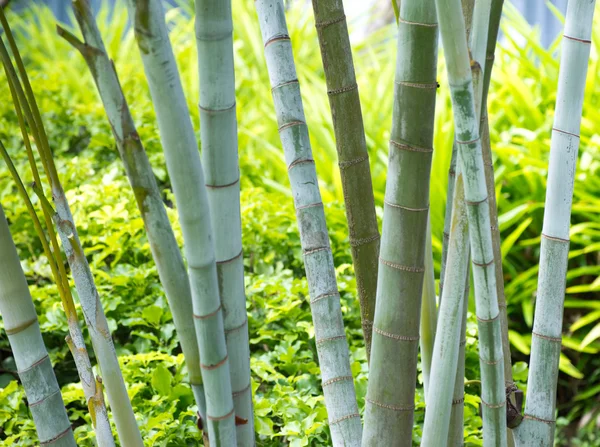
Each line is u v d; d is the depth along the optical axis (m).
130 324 3.98
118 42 9.87
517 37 8.76
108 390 2.31
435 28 2.19
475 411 3.69
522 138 6.57
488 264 2.28
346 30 2.41
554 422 2.47
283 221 5.24
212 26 2.18
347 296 4.42
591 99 6.30
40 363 2.33
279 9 2.48
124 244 4.89
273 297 4.44
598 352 6.00
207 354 2.23
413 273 2.28
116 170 5.70
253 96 8.66
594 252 6.13
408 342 2.30
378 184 6.20
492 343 2.33
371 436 2.35
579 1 2.31
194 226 2.16
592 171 5.89
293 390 3.41
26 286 2.31
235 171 2.28
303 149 2.50
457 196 2.26
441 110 6.14
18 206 5.49
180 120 2.12
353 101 2.43
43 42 10.36
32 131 2.22
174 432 3.19
